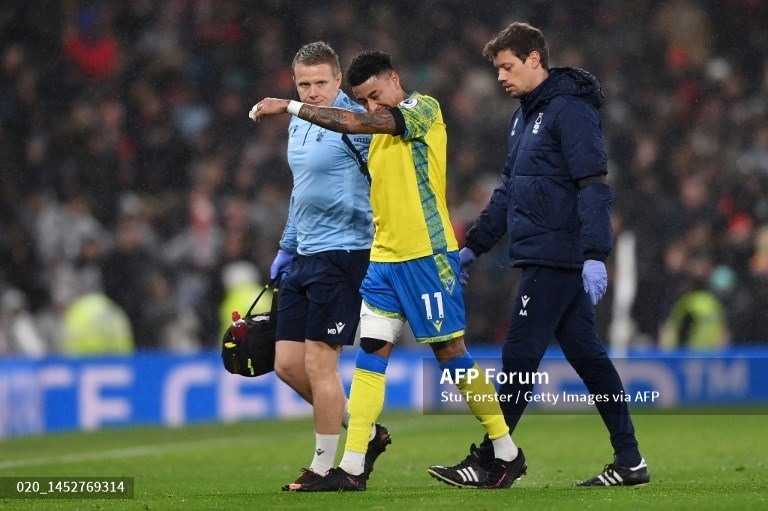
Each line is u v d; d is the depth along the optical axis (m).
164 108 62.50
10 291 49.59
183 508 17.59
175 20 65.12
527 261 20.20
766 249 55.34
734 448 31.41
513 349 20.47
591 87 20.09
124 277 54.16
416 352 49.25
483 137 63.03
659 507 16.80
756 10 68.81
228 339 22.66
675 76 67.31
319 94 21.14
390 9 67.38
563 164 20.03
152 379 43.19
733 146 64.38
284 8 66.44
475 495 18.61
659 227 57.44
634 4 68.75
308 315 21.34
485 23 67.75
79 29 63.53
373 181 19.78
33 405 40.12
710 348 51.72
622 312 52.31
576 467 27.56
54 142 59.91
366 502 17.78
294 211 21.77
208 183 59.47
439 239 19.73
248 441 37.06
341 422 21.61
